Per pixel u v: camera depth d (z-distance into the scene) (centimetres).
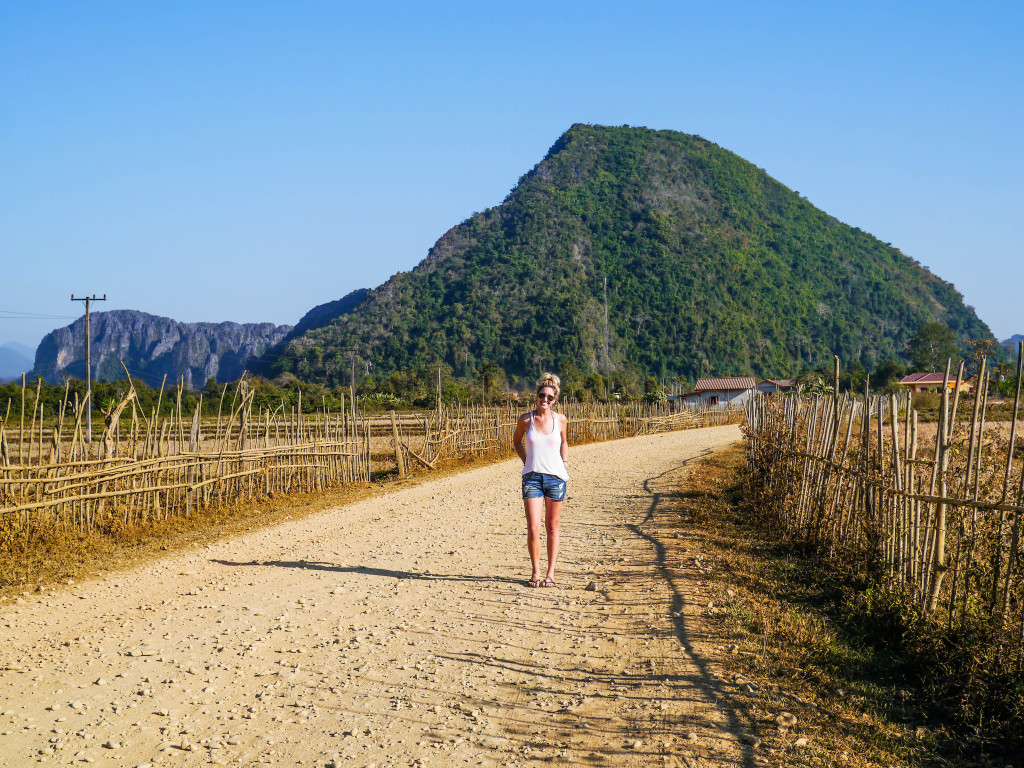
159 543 958
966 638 480
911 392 603
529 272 19500
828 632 576
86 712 437
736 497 1273
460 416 2284
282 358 14188
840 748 389
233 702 452
